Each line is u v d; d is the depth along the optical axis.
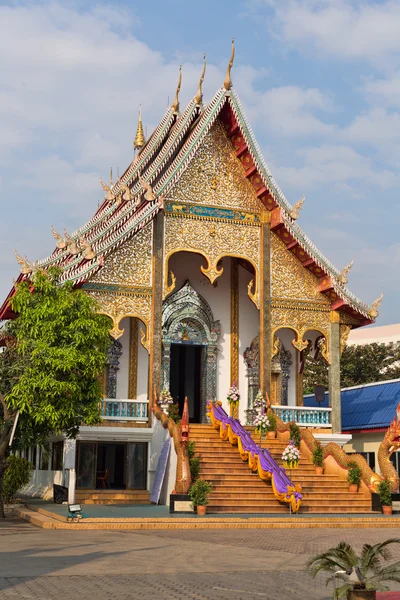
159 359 26.42
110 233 26.98
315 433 28.31
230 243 28.14
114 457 27.08
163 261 27.02
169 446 24.31
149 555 13.01
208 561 12.41
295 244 28.50
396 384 32.81
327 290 28.86
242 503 21.70
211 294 30.67
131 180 32.03
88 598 8.92
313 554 13.58
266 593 9.55
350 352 51.53
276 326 28.31
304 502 22.45
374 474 23.36
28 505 23.78
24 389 19.62
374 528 19.83
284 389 31.33
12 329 21.64
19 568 11.20
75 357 20.02
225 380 30.31
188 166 28.05
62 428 21.27
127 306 26.42
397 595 9.28
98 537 15.95
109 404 26.16
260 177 28.42
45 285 21.23
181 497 20.81
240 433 24.62
